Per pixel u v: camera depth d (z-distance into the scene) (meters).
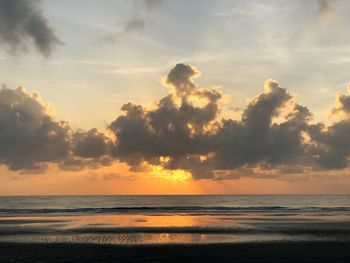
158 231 42.94
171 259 27.97
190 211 83.75
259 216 67.00
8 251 30.73
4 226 48.62
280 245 33.41
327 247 32.47
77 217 63.97
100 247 32.47
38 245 33.44
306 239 36.88
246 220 57.81
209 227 47.19
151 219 59.47
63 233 41.19
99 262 27.05
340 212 81.56
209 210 88.12
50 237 38.12
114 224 51.12
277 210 89.06
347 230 44.28
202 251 30.75
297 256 28.84
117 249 31.59
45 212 79.81
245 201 179.50
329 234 40.62
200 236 38.94
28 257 28.52
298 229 45.12
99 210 86.50
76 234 40.38
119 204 139.12
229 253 30.03
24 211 81.75
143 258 28.28
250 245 33.41
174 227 47.12
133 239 36.84
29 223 52.84
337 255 29.23
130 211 83.50
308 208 99.56
